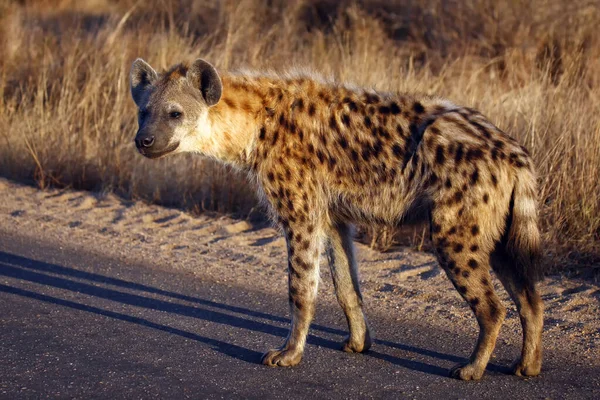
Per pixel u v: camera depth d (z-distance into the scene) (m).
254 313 11.95
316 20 28.06
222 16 27.12
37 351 10.34
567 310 11.75
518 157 9.45
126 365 10.00
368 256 14.12
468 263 9.40
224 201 16.83
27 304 12.10
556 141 15.00
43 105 21.92
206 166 17.36
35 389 9.27
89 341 10.75
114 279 13.30
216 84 10.52
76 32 25.34
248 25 26.80
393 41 25.94
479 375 9.60
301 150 10.31
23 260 14.16
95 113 19.75
